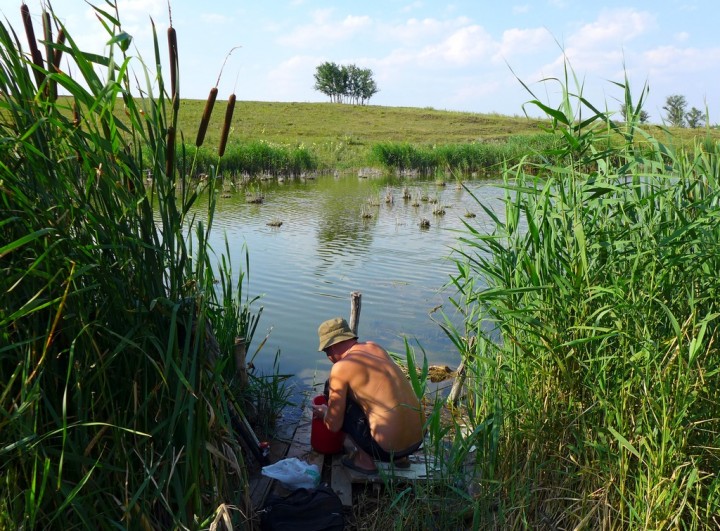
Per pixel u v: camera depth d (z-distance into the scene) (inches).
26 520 88.8
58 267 95.1
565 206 148.3
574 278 137.4
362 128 2242.9
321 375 242.8
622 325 132.0
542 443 137.9
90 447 95.2
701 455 120.9
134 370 104.5
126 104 95.8
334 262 447.8
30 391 88.7
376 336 290.8
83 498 95.6
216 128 1834.4
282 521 129.5
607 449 125.7
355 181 1109.1
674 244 129.8
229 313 188.4
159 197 102.5
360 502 145.9
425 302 346.6
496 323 153.5
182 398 104.7
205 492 108.8
